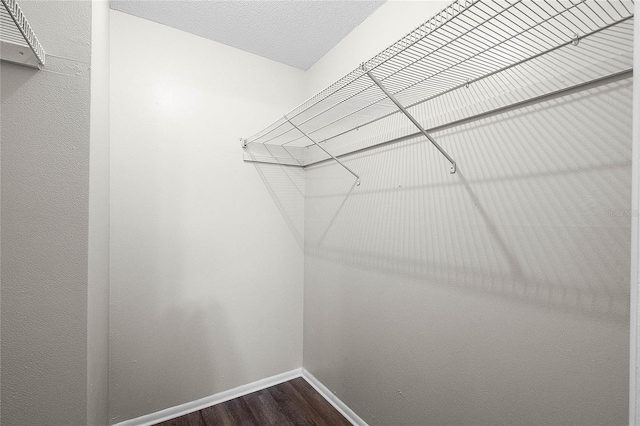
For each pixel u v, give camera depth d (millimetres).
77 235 786
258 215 1860
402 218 1301
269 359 1901
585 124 754
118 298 1443
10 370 722
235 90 1779
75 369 786
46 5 748
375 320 1448
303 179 2055
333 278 1752
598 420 735
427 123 1174
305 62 1956
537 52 846
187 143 1625
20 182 726
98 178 997
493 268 957
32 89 733
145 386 1513
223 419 1564
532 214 858
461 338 1059
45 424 755
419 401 1222
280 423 1545
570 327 783
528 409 874
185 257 1618
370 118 1486
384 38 1397
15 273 724
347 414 1606
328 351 1785
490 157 964
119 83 1446
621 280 696
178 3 1409
